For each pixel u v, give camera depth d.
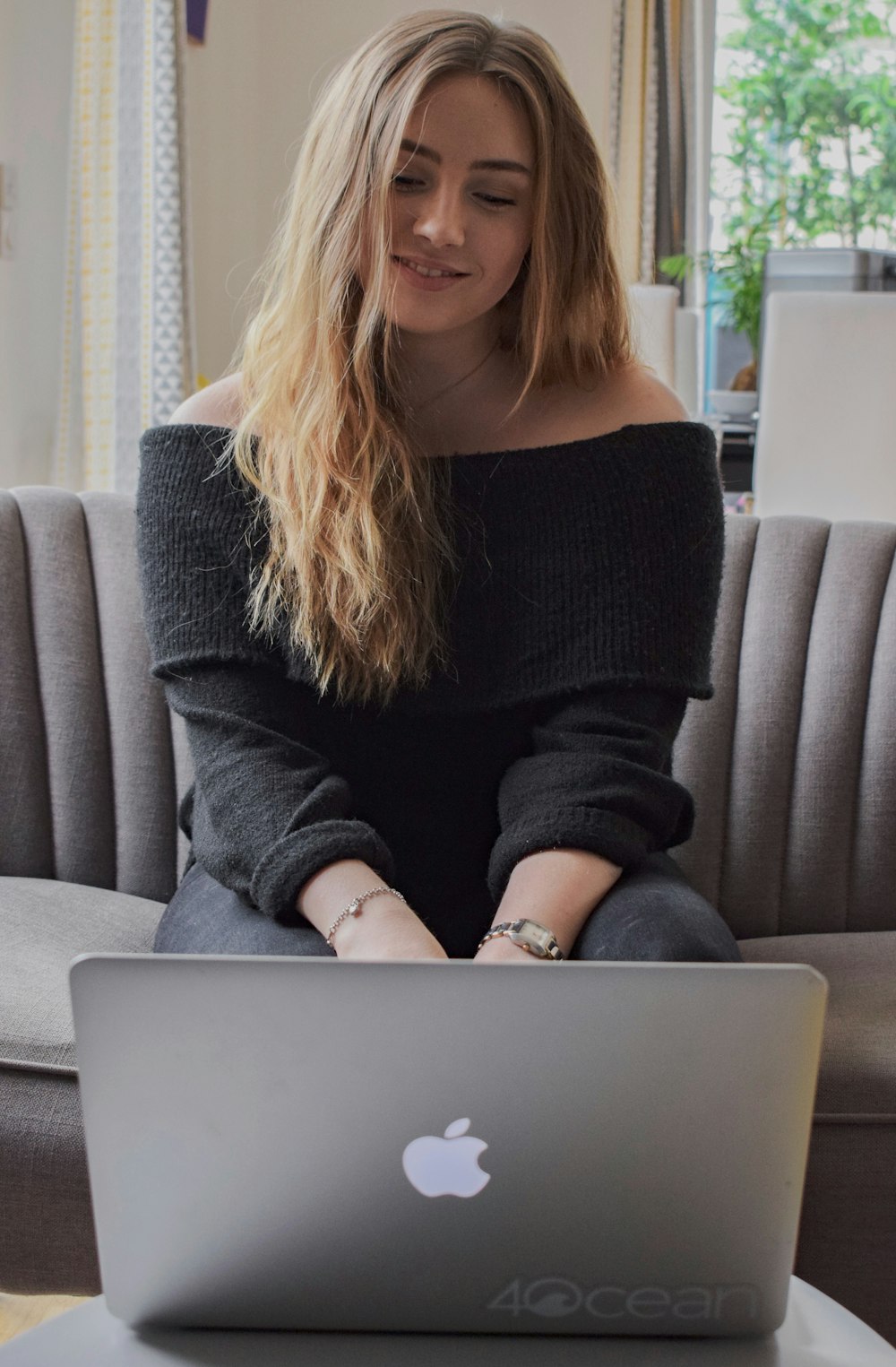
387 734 1.38
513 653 1.37
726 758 1.74
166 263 3.50
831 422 2.52
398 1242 0.79
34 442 3.72
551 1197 0.78
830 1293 1.25
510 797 1.29
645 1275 0.79
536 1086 0.76
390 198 1.29
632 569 1.36
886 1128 1.23
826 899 1.71
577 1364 0.79
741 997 0.74
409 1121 0.76
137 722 1.76
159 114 3.46
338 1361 0.79
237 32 5.39
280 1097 0.76
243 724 1.30
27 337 3.65
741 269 5.54
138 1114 0.77
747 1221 0.78
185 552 1.37
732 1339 0.82
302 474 1.34
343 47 5.63
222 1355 0.80
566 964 0.74
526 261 1.40
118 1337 0.82
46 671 1.76
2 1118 1.24
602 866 1.22
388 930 1.11
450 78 1.27
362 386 1.34
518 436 1.44
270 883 1.18
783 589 1.78
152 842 1.75
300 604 1.35
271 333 1.42
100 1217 0.80
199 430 1.41
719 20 6.12
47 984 1.33
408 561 1.34
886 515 2.55
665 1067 0.75
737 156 6.20
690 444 1.40
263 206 5.71
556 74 1.33
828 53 6.11
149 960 0.75
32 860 1.74
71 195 3.60
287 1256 0.80
